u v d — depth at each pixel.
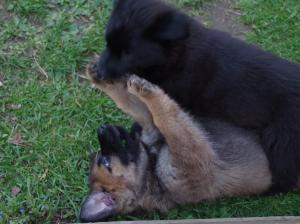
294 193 1.87
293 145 1.81
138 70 1.83
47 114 1.97
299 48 2.10
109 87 1.86
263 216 1.82
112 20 1.82
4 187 1.86
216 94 1.85
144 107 1.86
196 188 1.83
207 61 1.83
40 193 1.85
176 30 1.79
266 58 1.85
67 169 1.89
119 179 1.81
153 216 1.84
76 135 1.94
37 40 2.09
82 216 1.74
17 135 1.93
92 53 2.09
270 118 1.83
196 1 2.19
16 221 1.80
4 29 2.10
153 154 1.85
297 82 1.83
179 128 1.80
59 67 2.04
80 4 2.16
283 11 2.18
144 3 1.81
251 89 1.83
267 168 1.83
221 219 1.74
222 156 1.84
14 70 2.04
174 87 1.85
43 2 2.15
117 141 1.81
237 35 2.14
